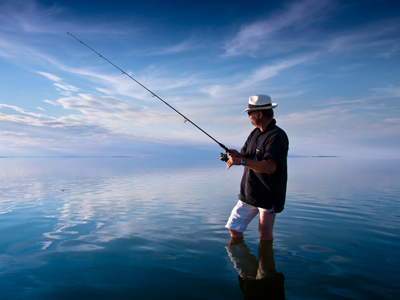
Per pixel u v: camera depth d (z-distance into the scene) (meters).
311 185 7.21
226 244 2.43
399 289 1.56
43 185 7.34
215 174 11.45
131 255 2.16
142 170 14.81
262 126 2.36
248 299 1.46
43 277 1.76
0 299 1.47
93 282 1.68
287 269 1.86
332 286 1.60
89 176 10.49
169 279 1.72
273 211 2.31
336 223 3.19
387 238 2.59
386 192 5.83
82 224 3.19
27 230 2.93
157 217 3.55
